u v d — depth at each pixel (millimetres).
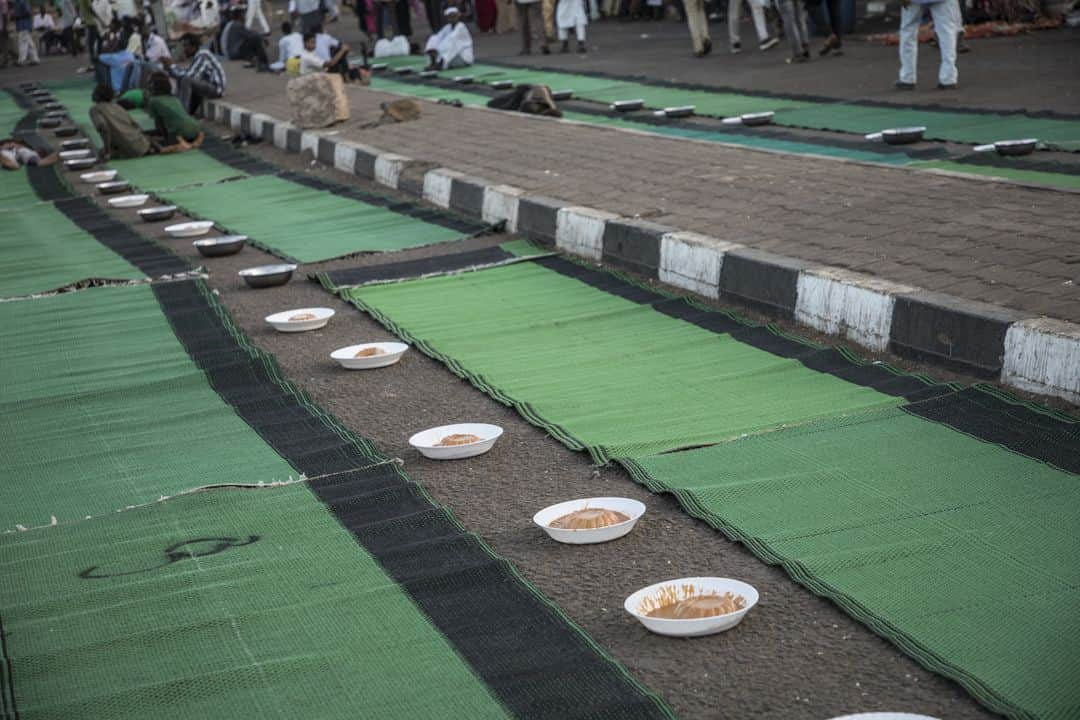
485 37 28859
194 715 3279
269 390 6047
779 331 6391
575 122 13461
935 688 3189
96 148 16578
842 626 3521
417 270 8352
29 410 5992
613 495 4578
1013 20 20266
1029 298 5598
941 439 4750
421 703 3256
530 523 4406
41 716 3301
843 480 4441
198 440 5434
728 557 4004
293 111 15242
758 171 9492
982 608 3506
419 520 4387
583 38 22891
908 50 14664
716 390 5586
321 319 7137
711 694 3242
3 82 28344
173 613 3828
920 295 5781
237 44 26953
